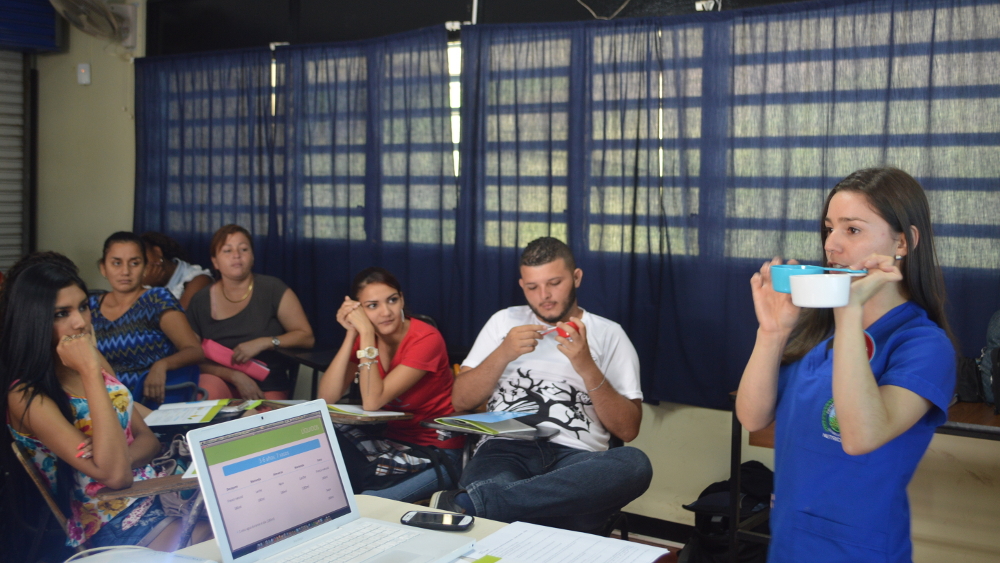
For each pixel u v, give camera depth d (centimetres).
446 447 252
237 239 331
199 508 181
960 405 223
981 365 225
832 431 125
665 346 290
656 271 290
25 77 468
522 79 311
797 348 142
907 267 125
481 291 326
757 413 141
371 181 356
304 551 123
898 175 126
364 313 256
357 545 125
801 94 261
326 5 381
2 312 181
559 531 132
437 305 343
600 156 296
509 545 125
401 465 229
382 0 365
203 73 404
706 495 265
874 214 124
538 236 313
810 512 126
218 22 413
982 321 238
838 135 256
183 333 302
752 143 270
